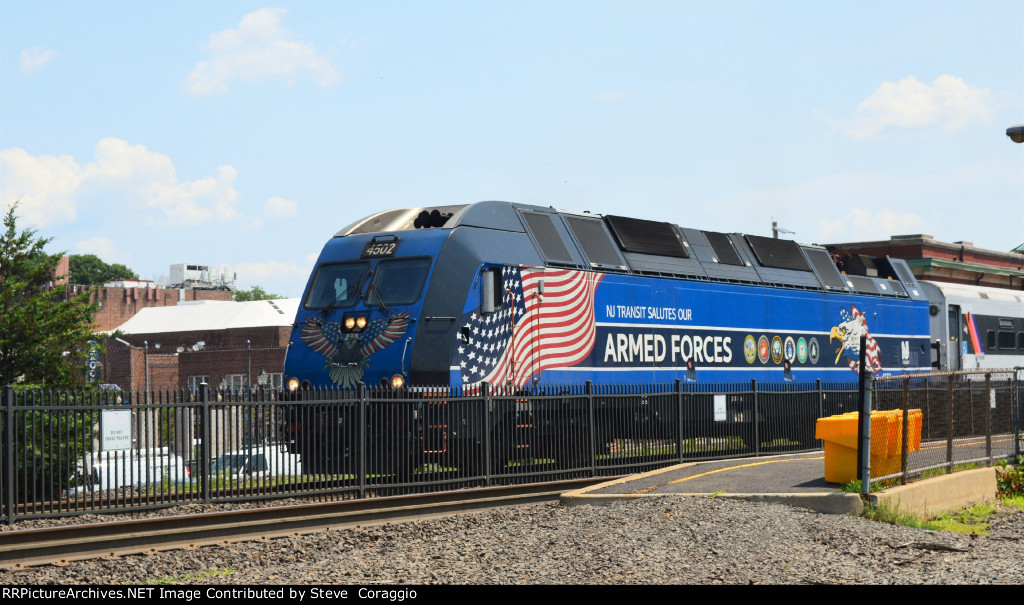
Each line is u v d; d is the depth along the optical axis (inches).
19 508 512.7
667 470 755.4
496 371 770.8
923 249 1775.3
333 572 451.5
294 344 780.6
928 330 1321.4
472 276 762.2
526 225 830.5
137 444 540.7
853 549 497.7
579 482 737.0
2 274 817.5
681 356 944.3
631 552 485.1
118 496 570.9
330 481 616.1
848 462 628.1
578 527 556.4
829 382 1119.6
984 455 761.6
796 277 1112.8
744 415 893.8
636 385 829.8
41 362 773.3
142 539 495.2
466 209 788.0
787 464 743.1
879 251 1814.7
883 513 578.2
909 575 442.0
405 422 656.4
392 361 733.9
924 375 666.8
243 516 539.2
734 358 1004.6
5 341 770.2
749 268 1056.2
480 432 692.7
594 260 876.6
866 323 1198.3
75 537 478.6
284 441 611.5
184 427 562.3
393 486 631.2
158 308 2603.3
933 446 698.8
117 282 3417.8
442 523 602.9
